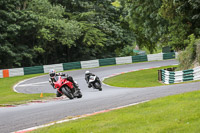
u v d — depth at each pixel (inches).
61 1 3627.0
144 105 595.5
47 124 533.3
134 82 1806.1
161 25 2129.7
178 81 1454.2
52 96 1314.0
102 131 426.9
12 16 2918.3
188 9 1759.4
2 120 633.6
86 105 732.0
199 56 1520.7
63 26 3110.2
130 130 417.7
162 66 2529.5
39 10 3191.4
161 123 435.5
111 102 741.3
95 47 3713.1
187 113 466.0
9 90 1744.6
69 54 3759.8
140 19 2380.7
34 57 3243.1
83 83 1851.6
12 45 3080.7
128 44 4074.8
